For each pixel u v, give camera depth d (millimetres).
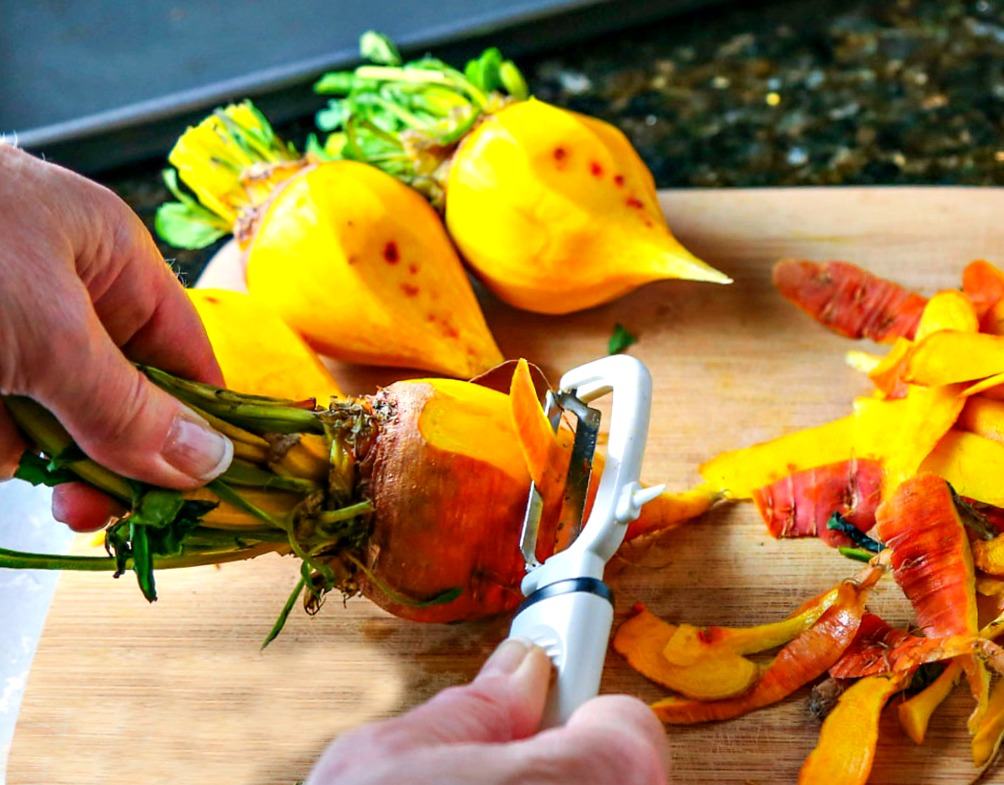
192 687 475
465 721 377
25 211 408
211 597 491
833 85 663
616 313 552
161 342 459
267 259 525
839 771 438
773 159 636
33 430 411
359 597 488
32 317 392
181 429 412
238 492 435
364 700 470
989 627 449
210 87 658
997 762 441
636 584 486
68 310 396
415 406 455
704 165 638
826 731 443
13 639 513
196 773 460
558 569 420
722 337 541
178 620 487
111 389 399
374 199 520
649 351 541
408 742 367
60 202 418
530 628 413
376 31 679
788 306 546
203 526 435
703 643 461
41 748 466
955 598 451
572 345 546
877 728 443
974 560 464
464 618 468
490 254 532
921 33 679
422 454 448
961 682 454
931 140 633
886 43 677
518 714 386
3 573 526
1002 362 480
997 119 637
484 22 673
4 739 490
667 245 525
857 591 457
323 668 476
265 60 676
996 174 616
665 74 679
